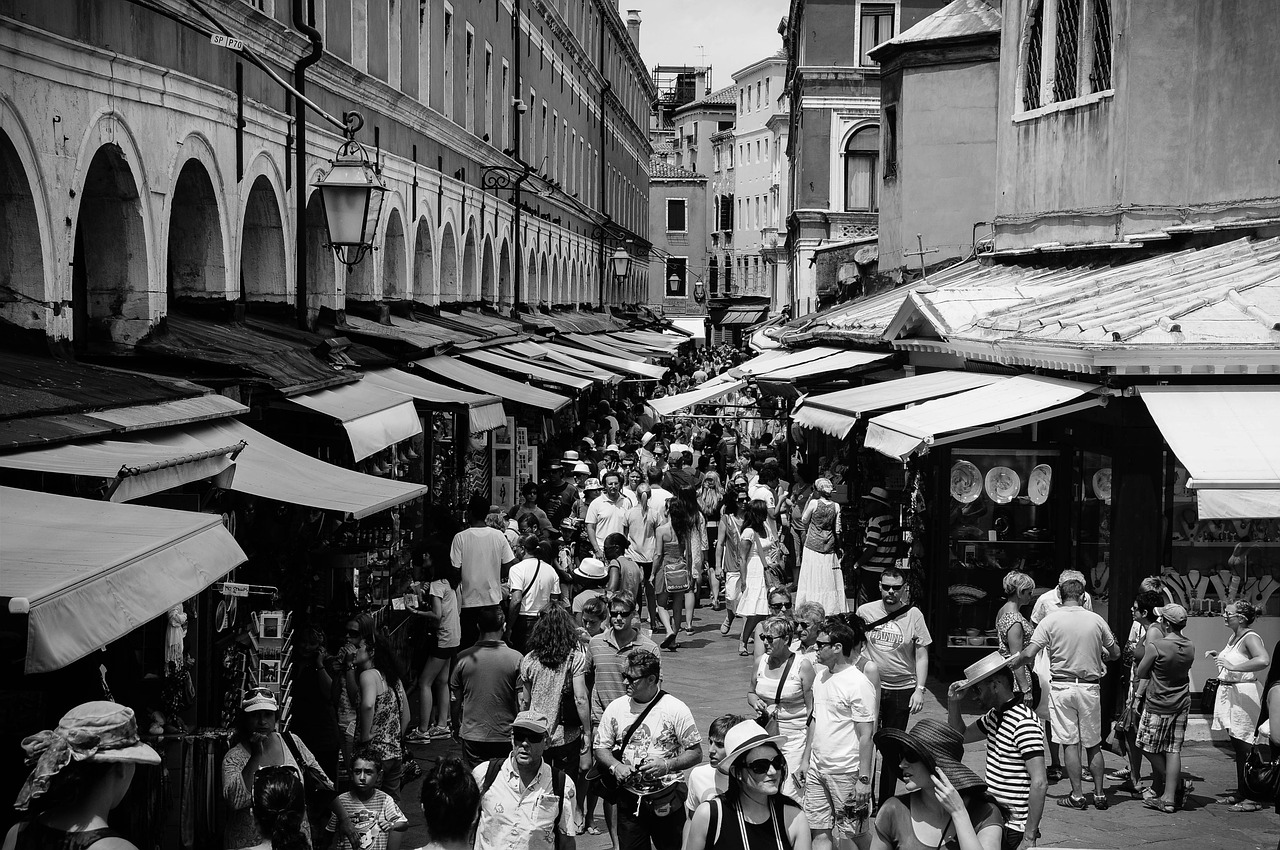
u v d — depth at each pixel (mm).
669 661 16594
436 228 23641
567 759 9875
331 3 17281
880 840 6578
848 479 20188
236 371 11141
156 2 11352
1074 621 10719
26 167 9141
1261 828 10242
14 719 7148
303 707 9570
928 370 18828
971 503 14797
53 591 5090
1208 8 16234
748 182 94375
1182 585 12695
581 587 13875
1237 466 10992
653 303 99125
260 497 10031
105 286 11320
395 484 10492
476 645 10078
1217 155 16047
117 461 7441
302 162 14844
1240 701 10656
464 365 19906
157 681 8312
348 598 11688
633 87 65500
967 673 8289
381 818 8047
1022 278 19016
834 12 44969
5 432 7219
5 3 8688
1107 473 13242
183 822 8477
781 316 49219
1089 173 18156
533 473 23312
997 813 6547
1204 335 11898
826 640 8930
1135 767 11094
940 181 26406
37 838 4867
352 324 18047
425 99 23281
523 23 33781
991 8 26484
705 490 22281
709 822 6648
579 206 43938
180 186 12898
